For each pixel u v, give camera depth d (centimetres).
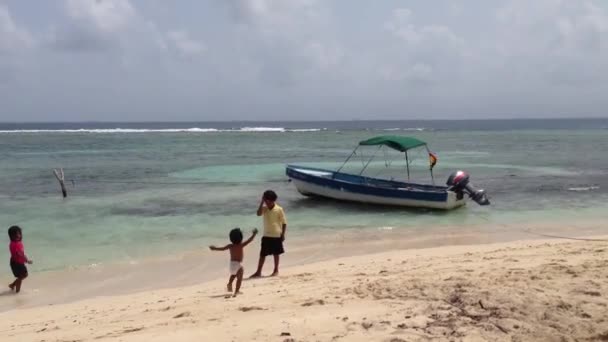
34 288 988
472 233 1453
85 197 2161
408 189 1888
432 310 573
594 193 2206
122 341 555
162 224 1614
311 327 542
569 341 477
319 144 6266
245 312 653
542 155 4412
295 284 853
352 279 852
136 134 9125
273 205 989
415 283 716
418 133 10025
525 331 498
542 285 636
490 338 487
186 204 1986
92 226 1582
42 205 1967
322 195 2052
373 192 1898
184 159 4072
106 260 1186
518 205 1930
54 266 1138
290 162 3825
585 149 5184
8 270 1127
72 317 750
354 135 8994
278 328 547
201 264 1145
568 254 971
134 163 3709
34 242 1373
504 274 738
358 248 1280
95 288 982
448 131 11325
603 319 514
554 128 13662
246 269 1091
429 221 1647
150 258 1199
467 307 573
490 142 6594
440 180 2770
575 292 600
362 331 519
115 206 1944
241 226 1583
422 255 1128
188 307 721
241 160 4000
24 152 4766
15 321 759
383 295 671
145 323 646
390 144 1862
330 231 1498
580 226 1534
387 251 1235
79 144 5997
